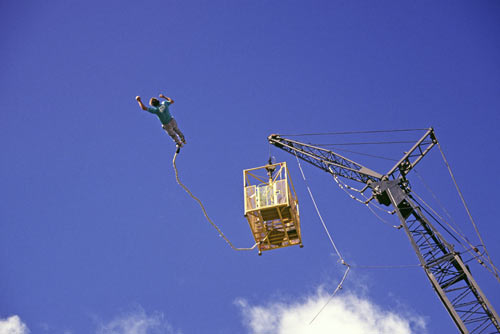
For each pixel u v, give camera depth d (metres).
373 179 44.09
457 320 33.81
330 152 48.31
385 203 42.75
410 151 43.50
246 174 32.25
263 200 30.73
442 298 34.88
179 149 23.84
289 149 50.47
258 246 32.25
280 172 31.80
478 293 34.47
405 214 41.12
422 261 37.19
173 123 22.73
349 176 46.03
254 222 32.28
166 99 22.77
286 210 30.52
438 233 38.28
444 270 36.50
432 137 43.56
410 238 38.69
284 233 31.66
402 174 42.97
